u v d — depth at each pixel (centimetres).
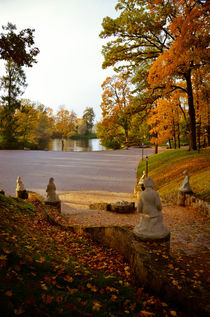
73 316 276
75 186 1938
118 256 607
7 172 2461
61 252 557
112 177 2322
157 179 1923
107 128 5806
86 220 970
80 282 392
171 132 2911
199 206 963
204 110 2309
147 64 2352
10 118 5034
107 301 347
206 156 1989
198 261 491
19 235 557
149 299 374
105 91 5288
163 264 419
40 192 1692
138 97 2336
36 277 358
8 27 963
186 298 338
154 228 501
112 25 2008
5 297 272
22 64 1038
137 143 5731
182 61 1548
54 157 3872
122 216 1039
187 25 1345
